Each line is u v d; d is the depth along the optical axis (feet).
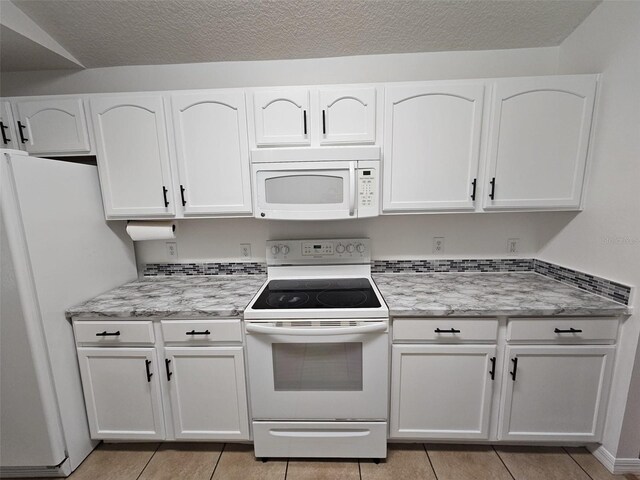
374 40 5.28
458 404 4.72
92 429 4.96
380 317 4.41
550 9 4.72
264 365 4.54
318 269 6.11
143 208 5.27
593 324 4.36
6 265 4.02
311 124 4.90
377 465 4.77
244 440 4.97
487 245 6.19
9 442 4.46
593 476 4.50
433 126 4.85
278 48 5.41
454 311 4.41
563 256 5.47
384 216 6.17
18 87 5.83
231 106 4.91
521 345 4.51
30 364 4.25
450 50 5.52
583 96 4.61
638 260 4.11
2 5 4.41
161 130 5.01
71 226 4.75
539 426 4.71
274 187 5.02
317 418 4.68
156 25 4.93
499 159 4.87
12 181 3.95
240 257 6.38
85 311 4.60
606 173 4.52
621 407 4.37
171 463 4.89
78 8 4.60
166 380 4.83
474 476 4.57
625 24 4.17
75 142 5.09
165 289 5.61
